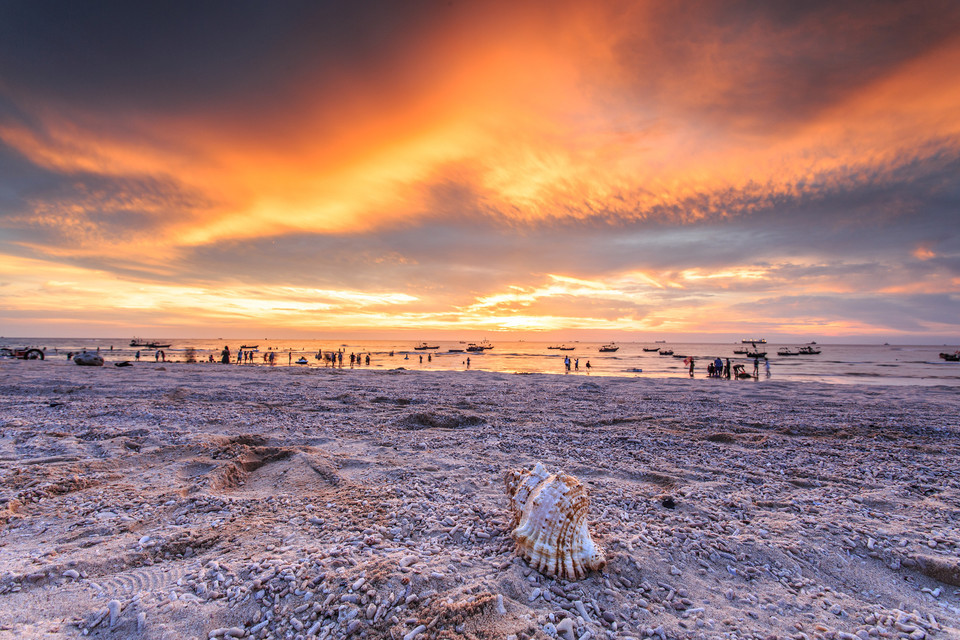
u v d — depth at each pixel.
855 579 3.26
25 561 3.18
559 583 2.99
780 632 2.60
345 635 2.40
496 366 50.72
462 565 3.21
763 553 3.54
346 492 4.87
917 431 9.55
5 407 10.62
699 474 5.94
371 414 10.87
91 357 29.08
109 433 7.67
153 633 2.42
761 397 16.31
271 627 2.48
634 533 3.85
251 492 5.01
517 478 3.97
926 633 2.62
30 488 4.71
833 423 10.47
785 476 5.96
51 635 2.39
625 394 16.95
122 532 3.77
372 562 3.12
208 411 10.62
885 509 4.69
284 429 8.64
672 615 2.74
